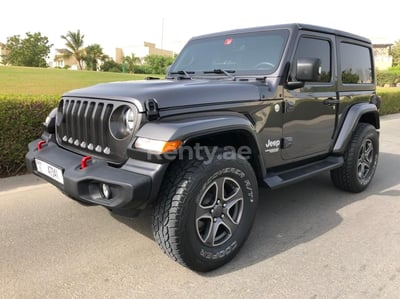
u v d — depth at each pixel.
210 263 2.74
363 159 4.63
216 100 2.85
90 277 2.69
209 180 2.62
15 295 2.47
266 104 3.23
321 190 4.75
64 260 2.91
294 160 3.71
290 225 3.66
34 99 5.17
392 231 3.55
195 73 3.80
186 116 2.65
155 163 2.42
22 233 3.36
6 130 4.88
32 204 4.06
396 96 15.66
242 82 3.22
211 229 2.75
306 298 2.49
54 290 2.53
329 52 4.02
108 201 2.49
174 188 2.53
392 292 2.56
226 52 3.79
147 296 2.49
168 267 2.84
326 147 4.13
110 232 3.42
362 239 3.37
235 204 2.94
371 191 4.77
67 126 3.13
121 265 2.86
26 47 65.56
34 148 3.32
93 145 2.84
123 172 2.48
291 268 2.86
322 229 3.58
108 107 2.69
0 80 28.47
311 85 3.74
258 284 2.64
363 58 4.70
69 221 3.64
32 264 2.85
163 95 2.59
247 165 2.90
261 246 3.21
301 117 3.63
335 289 2.59
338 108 4.19
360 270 2.84
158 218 2.58
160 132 2.42
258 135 3.21
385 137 9.42
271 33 3.62
